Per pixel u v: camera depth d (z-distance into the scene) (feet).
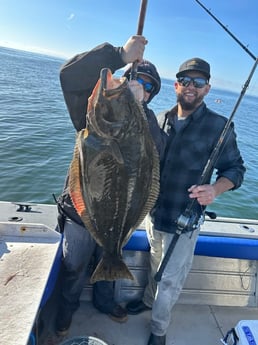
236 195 29.66
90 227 6.07
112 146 5.69
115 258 6.38
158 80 7.79
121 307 9.84
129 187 5.96
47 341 8.68
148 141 5.94
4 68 159.84
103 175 5.80
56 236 7.66
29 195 23.16
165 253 8.39
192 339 9.45
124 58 6.48
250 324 8.00
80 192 5.87
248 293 10.71
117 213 6.06
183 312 10.29
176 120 8.70
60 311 8.78
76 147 5.86
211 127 8.34
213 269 10.58
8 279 6.31
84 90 7.01
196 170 8.40
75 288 8.55
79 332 9.26
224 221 11.23
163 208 8.62
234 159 8.54
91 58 6.77
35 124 44.50
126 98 5.60
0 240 7.50
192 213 8.13
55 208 10.39
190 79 8.06
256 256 10.12
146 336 9.37
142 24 6.21
